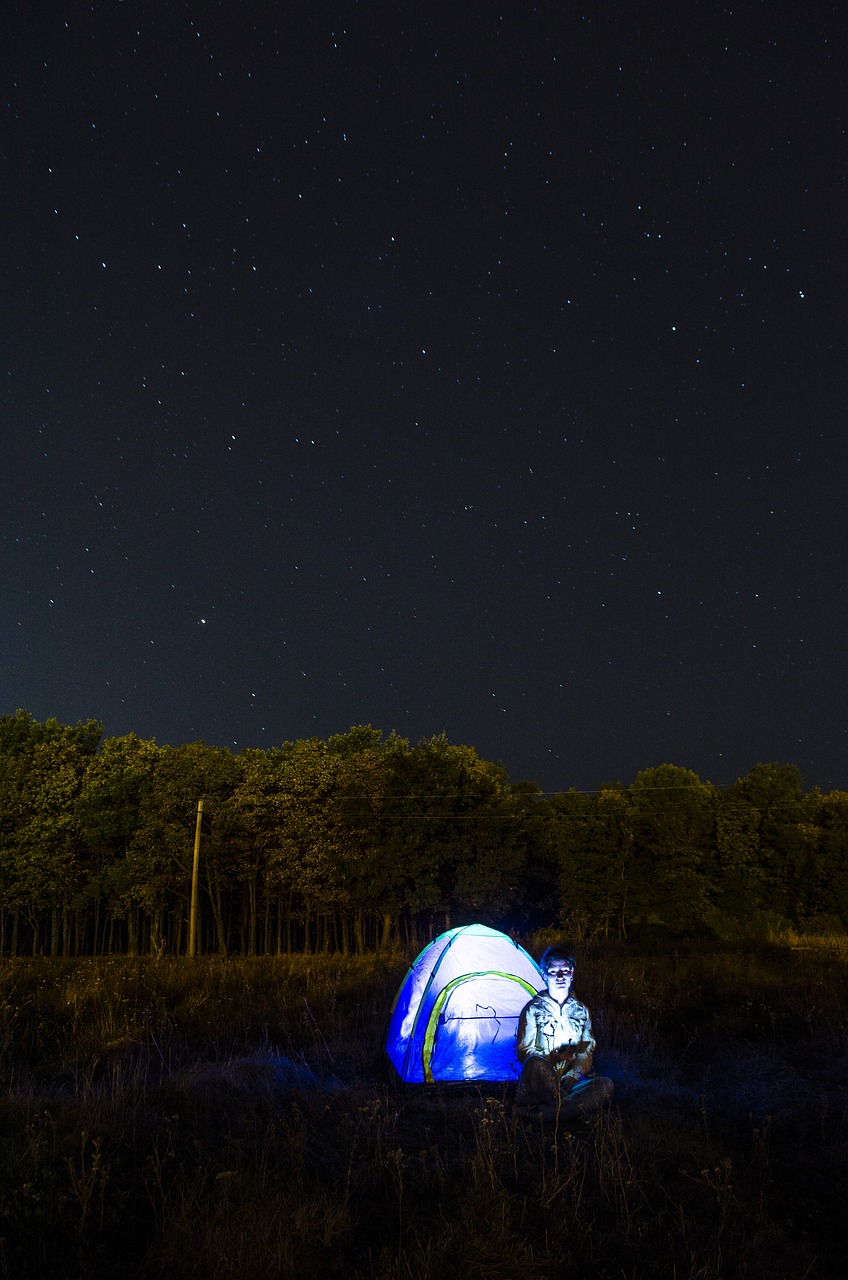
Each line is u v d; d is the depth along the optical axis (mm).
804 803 41875
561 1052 8023
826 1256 5316
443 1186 5984
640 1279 4938
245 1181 5867
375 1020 12453
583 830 40031
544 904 43688
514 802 39094
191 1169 6195
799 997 14516
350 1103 8305
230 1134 7074
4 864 34812
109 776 36531
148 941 40781
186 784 35812
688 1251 5230
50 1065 9664
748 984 15945
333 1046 11047
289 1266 4816
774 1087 9125
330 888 35281
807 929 39875
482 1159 6301
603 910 39406
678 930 37875
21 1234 5047
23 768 36375
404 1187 6121
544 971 8219
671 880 39062
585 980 15195
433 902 34875
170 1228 5156
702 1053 11062
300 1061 10195
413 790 35500
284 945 40281
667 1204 5906
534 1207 5758
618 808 40344
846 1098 8633
